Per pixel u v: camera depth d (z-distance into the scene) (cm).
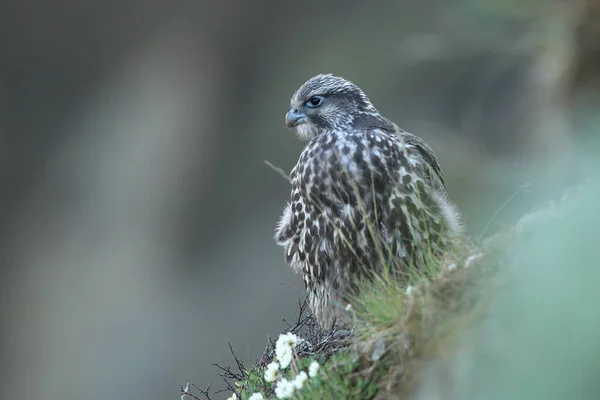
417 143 709
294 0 2175
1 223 2269
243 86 2212
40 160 2316
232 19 2206
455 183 967
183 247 2133
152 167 2211
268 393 527
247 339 1925
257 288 1988
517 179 934
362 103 738
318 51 2150
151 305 2091
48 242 2245
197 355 1986
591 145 440
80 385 2061
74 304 2148
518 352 370
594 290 356
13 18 2270
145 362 2022
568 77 927
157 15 2241
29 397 2103
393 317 476
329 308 679
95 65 2314
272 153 2152
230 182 2153
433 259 527
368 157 669
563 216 411
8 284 2228
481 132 1452
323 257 682
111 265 2167
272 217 2081
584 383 339
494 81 1417
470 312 427
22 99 2317
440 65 1858
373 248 659
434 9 1934
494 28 1052
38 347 2150
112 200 2216
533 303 375
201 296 2053
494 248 451
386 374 452
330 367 475
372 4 2100
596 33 906
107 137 2275
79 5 2264
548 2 972
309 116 745
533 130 1030
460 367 404
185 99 2214
